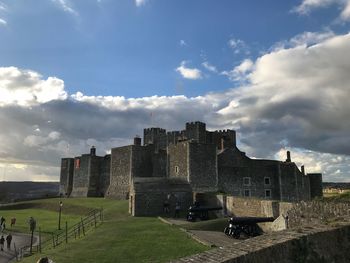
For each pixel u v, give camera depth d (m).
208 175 60.69
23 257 31.58
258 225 32.53
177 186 50.03
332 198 14.02
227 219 36.31
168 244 25.70
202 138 75.56
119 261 22.33
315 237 10.00
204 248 23.94
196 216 41.53
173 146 65.25
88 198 81.19
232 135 76.69
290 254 9.46
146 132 87.31
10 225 55.16
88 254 24.89
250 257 8.79
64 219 56.84
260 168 66.69
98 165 90.31
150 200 47.78
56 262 23.47
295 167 70.00
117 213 50.34
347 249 10.55
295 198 68.81
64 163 100.88
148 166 74.31
